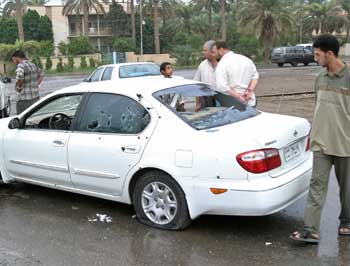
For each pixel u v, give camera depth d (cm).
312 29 6781
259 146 443
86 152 529
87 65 4862
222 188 447
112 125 519
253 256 432
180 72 3825
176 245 459
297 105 1478
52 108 577
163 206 493
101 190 533
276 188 440
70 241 476
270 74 3081
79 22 7262
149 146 485
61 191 633
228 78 635
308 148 514
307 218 447
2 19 6512
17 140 599
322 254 431
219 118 502
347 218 466
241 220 514
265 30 4800
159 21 6912
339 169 448
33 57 4475
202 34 6469
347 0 6838
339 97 421
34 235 493
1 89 1227
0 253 452
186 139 468
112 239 478
